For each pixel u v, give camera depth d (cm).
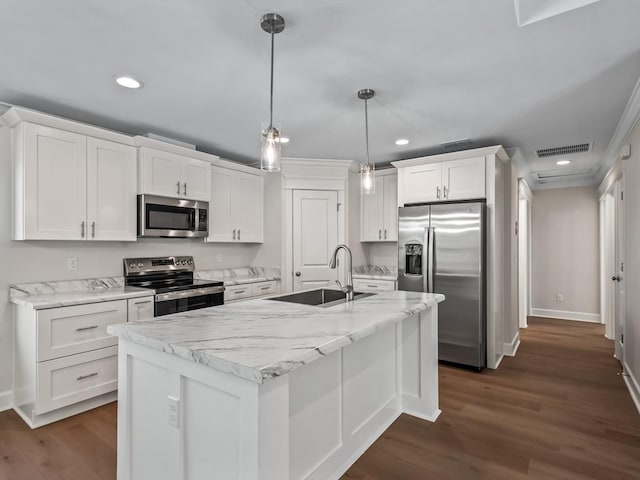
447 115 296
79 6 159
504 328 403
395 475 190
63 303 248
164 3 157
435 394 251
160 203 333
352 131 336
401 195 413
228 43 190
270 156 181
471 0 157
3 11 161
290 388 162
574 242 580
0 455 208
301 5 159
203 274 412
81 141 283
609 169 441
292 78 230
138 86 240
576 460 203
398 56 204
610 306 463
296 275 449
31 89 244
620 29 177
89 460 204
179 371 138
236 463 122
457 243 362
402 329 258
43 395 239
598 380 324
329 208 457
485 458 205
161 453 146
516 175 437
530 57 205
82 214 283
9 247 267
